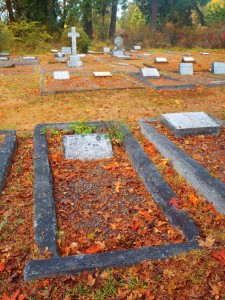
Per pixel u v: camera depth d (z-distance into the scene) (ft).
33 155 15.35
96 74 35.60
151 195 12.59
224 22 87.15
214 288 7.52
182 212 10.64
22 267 8.86
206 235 9.53
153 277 7.93
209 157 14.32
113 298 7.50
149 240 10.03
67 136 16.29
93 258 8.49
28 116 22.38
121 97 27.22
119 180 13.83
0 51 70.08
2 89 30.42
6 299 7.64
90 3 90.68
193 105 25.14
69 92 28.45
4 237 10.12
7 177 13.71
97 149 15.97
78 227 10.84
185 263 8.29
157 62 50.83
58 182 13.61
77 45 69.21
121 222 11.10
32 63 50.62
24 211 11.55
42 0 81.05
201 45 82.48
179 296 7.43
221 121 18.78
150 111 23.44
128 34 93.91
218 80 33.91
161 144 15.49
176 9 96.78
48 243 9.30
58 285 7.86
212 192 11.40
